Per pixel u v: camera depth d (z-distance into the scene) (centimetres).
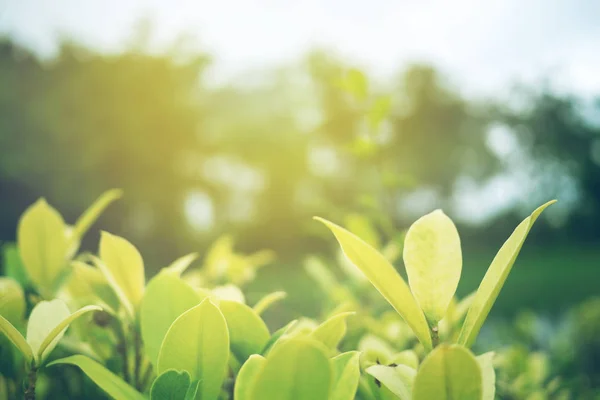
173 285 70
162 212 2559
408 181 198
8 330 60
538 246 3134
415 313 58
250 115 2681
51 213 107
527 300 1207
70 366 101
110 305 88
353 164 2347
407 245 65
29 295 98
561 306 1048
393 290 57
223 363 58
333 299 155
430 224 66
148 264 2292
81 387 100
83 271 90
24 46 2403
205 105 2638
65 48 2448
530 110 3083
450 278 62
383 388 67
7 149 2139
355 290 170
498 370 126
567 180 3119
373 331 124
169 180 2542
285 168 2694
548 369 167
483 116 3225
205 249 2650
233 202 2794
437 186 3125
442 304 60
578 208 3131
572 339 214
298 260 2528
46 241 106
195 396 58
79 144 2297
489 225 3203
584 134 3048
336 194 2423
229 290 80
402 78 3191
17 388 84
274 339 67
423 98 3153
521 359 140
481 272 1834
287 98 2736
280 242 2736
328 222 56
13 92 2234
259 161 2727
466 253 2958
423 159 3036
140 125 2427
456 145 3108
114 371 85
